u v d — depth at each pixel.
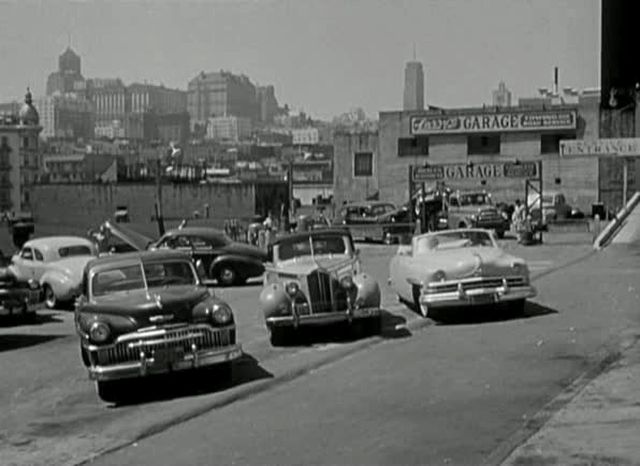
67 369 11.98
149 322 9.56
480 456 6.33
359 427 7.55
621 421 7.02
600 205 44.38
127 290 10.48
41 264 19.84
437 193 41.41
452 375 9.57
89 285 10.52
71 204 44.94
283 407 8.67
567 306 14.71
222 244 22.86
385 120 55.88
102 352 9.48
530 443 6.55
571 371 9.31
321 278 12.51
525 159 51.59
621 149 20.72
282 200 54.62
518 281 13.78
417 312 14.98
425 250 15.08
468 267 13.70
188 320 9.70
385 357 11.13
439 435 7.04
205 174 65.88
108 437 8.06
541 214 34.25
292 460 6.65
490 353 10.78
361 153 58.62
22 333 15.81
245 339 13.48
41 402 9.93
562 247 29.09
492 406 7.94
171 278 10.73
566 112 50.19
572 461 6.01
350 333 13.20
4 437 8.34
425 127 54.22
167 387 10.22
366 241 38.31
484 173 34.69
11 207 44.91
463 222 37.03
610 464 5.89
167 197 48.31
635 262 22.30
